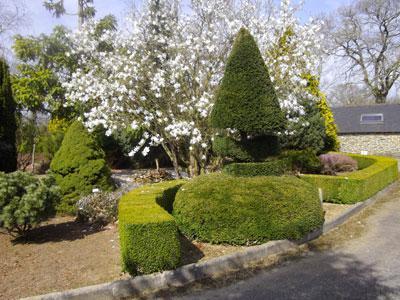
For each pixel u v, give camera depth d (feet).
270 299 11.68
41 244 16.10
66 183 22.24
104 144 45.68
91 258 14.34
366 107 75.87
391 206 26.07
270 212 16.12
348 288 12.51
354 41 94.07
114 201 20.02
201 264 13.47
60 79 43.88
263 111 17.63
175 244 12.94
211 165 28.09
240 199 16.21
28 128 46.21
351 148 72.43
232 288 12.53
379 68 92.02
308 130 39.60
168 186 20.59
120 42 26.76
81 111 37.50
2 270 13.30
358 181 24.63
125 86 24.09
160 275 12.52
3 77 27.40
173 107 24.90
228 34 26.08
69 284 12.07
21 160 39.34
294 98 24.49
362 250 16.61
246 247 15.80
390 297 11.81
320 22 26.66
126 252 12.43
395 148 68.64
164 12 28.30
